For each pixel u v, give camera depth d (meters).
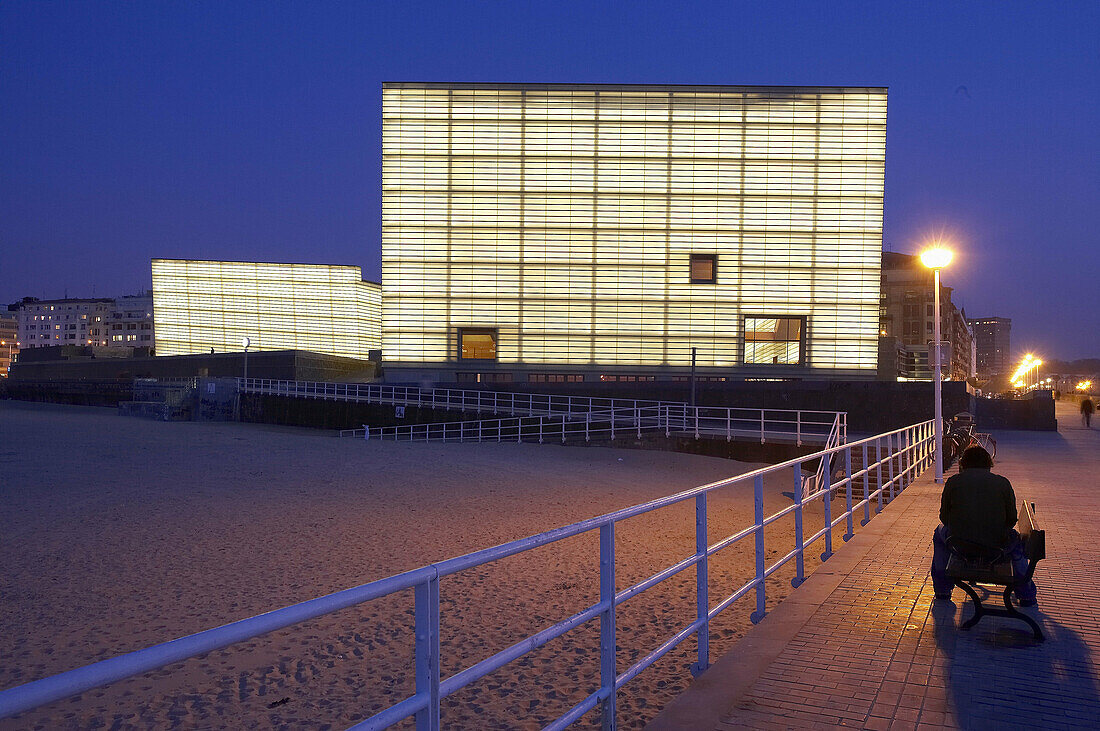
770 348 55.00
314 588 10.52
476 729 5.55
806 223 54.88
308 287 86.56
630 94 55.59
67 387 88.25
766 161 55.09
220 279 87.56
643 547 13.35
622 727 5.43
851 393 46.16
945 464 20.09
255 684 6.70
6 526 15.51
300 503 19.00
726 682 4.94
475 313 55.78
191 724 5.84
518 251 55.78
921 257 16.36
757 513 6.70
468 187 56.03
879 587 7.44
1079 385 153.88
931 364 16.44
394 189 56.22
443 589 10.12
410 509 18.25
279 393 60.03
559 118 55.84
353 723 5.82
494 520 16.64
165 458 30.44
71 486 21.78
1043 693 4.77
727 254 55.12
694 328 55.16
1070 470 18.80
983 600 6.94
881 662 5.33
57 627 8.72
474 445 39.25
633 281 55.44
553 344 55.50
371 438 49.06
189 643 1.89
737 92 55.31
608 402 50.12
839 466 22.28
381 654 7.48
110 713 6.07
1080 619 6.38
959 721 4.34
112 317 179.88
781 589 10.11
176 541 14.02
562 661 7.05
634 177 55.59
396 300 56.12
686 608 9.05
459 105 56.12
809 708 4.52
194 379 62.88
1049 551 9.12
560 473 27.14
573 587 10.22
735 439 33.72
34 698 1.51
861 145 54.75
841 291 54.53
